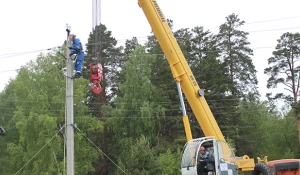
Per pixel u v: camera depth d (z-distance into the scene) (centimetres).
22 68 4781
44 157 4234
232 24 5566
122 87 5150
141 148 3391
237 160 1891
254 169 1992
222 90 4953
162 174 3734
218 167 1780
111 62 5859
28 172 4291
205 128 1894
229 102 4972
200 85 5034
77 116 4741
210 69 5053
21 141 4356
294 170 1956
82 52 1523
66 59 1513
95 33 1548
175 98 5162
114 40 5866
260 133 5434
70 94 1484
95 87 1502
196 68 5041
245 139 5075
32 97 4488
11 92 5525
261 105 5509
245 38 5541
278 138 5550
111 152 5303
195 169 1752
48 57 4766
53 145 4244
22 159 4412
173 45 1903
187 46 5278
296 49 5300
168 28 1912
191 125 4919
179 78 1898
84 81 4928
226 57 5462
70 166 1434
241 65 5481
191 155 1789
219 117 4981
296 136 5488
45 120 4234
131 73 5131
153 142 4994
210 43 5300
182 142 4791
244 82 5516
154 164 3366
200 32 5500
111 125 5122
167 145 4769
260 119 5462
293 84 5297
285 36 5353
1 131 1714
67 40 1522
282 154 5500
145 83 5031
